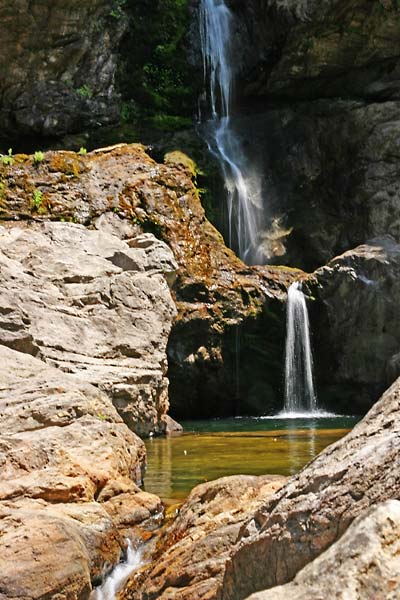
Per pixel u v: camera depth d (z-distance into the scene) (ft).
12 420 23.27
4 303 36.81
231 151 67.15
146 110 68.59
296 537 10.85
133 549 19.01
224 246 55.98
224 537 14.82
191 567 14.35
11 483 20.21
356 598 7.83
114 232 51.37
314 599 7.86
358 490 10.72
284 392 54.60
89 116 66.18
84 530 17.95
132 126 67.31
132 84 68.59
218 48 71.41
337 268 54.85
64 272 40.93
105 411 26.53
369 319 54.34
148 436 39.17
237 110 71.36
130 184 53.98
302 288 54.95
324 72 69.56
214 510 17.11
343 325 54.75
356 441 11.93
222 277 53.16
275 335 53.98
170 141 65.92
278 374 54.39
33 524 16.62
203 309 51.24
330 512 10.66
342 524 10.45
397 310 54.24
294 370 54.60
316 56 68.18
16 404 23.95
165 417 42.34
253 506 16.44
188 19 70.64
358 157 67.31
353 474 10.99
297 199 66.44
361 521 8.51
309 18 65.51
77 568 16.03
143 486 25.21
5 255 40.73
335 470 11.35
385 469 10.73
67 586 15.65
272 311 53.62
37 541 16.08
